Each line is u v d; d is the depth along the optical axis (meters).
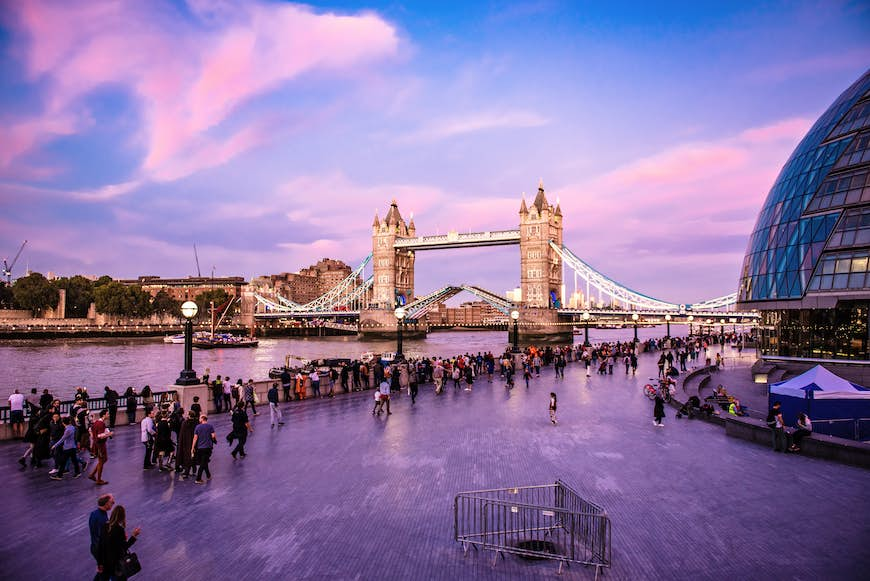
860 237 37.94
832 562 11.63
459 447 21.25
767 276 45.09
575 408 29.88
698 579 10.97
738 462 19.19
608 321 184.62
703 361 59.53
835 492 16.03
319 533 13.23
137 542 12.63
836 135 42.34
